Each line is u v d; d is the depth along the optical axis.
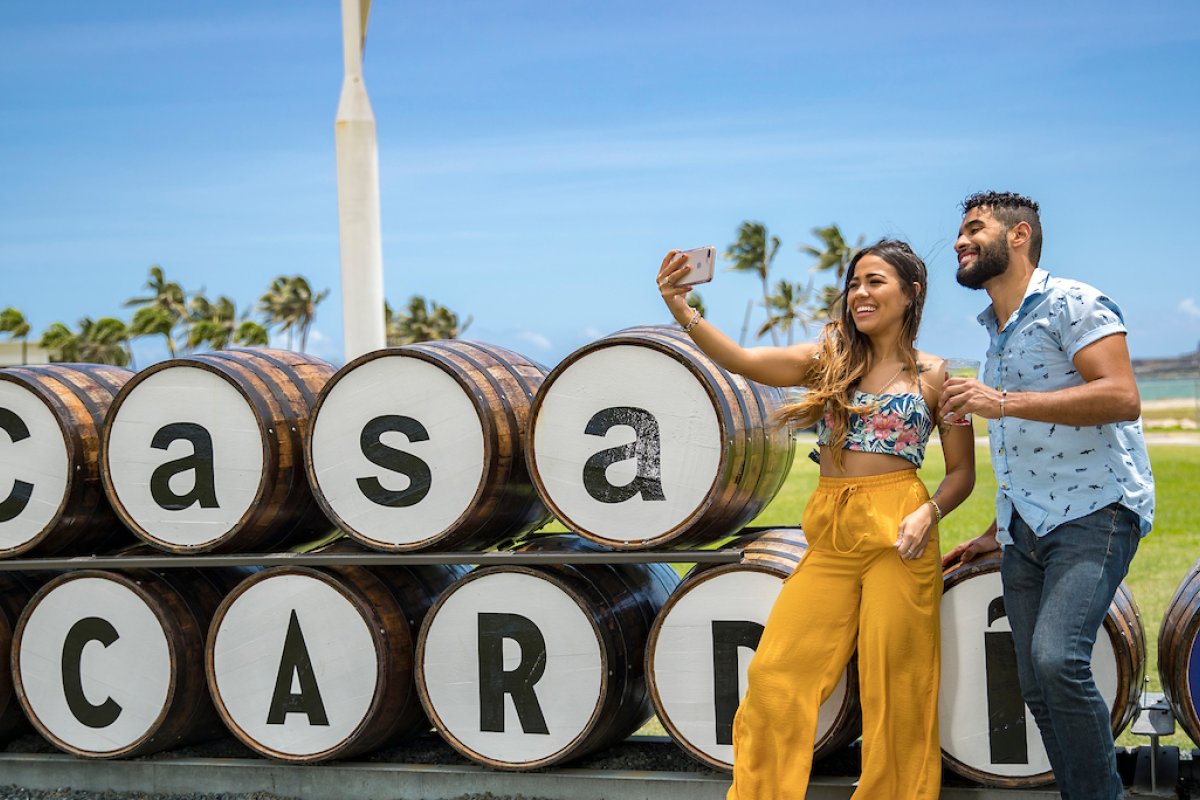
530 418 4.59
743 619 4.46
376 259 8.58
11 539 5.10
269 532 5.00
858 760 4.79
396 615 4.90
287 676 4.89
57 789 5.11
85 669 5.07
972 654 4.26
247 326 104.94
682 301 4.02
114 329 91.31
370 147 8.59
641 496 4.48
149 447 4.98
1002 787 4.24
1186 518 14.40
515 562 4.61
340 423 4.81
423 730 5.52
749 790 4.03
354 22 8.49
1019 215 3.82
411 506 4.74
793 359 4.13
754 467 4.60
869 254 4.04
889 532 3.93
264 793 4.93
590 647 4.61
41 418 5.07
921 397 3.99
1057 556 3.69
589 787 4.63
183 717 5.05
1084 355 3.61
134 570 5.06
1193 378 109.69
